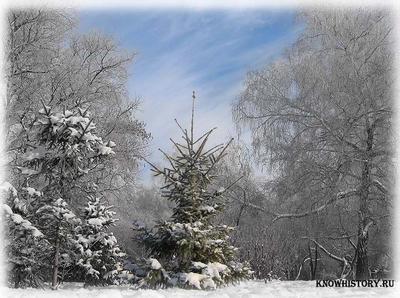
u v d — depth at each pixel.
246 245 18.77
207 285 9.98
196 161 11.22
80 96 21.95
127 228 22.45
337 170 20.69
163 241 10.82
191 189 10.96
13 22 20.06
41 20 20.70
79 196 12.85
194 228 10.43
